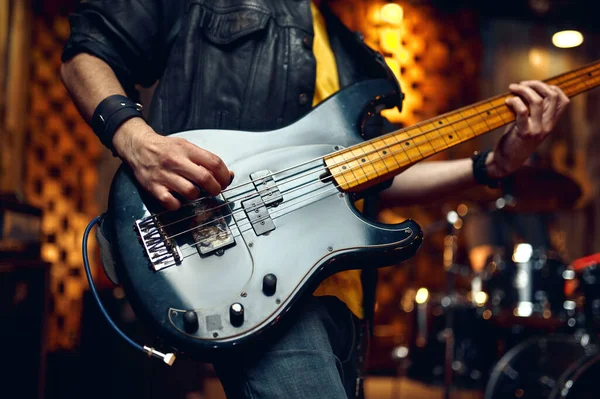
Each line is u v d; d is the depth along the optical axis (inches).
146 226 39.8
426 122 49.1
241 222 40.6
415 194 57.0
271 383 38.7
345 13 212.4
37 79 178.7
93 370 113.7
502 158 53.0
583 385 90.0
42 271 85.0
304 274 39.4
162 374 101.0
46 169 179.3
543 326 122.5
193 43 47.6
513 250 138.6
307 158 44.1
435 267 209.6
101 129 42.7
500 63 223.6
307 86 48.3
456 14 222.1
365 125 52.3
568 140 217.6
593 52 224.7
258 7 48.6
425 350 151.9
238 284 38.6
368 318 49.2
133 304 38.3
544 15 220.4
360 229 41.7
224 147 43.2
